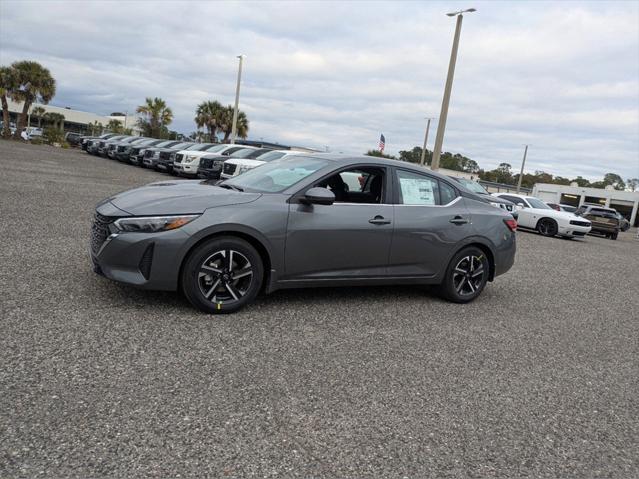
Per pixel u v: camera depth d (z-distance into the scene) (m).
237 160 17.25
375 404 3.07
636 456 2.85
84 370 3.03
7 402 2.59
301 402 2.98
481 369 3.85
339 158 5.09
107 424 2.51
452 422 2.98
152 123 49.84
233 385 3.08
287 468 2.35
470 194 5.85
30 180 12.51
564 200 56.47
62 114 73.75
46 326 3.58
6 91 41.59
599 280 8.84
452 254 5.48
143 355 3.34
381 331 4.42
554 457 2.74
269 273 4.47
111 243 4.01
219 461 2.34
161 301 4.42
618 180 95.56
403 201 5.23
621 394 3.71
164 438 2.46
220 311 4.27
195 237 4.07
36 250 5.64
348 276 4.87
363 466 2.44
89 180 14.59
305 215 4.55
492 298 6.27
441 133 20.08
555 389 3.65
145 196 4.34
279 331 4.09
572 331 5.23
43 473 2.12
